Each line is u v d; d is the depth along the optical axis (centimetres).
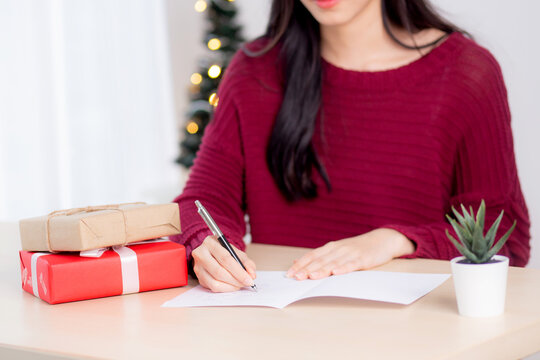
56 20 408
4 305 105
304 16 153
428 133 150
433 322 88
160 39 479
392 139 153
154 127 474
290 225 161
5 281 120
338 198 157
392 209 154
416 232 127
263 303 98
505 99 153
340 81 155
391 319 90
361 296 97
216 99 170
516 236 149
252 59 164
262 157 161
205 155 164
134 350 83
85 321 95
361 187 155
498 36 290
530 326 87
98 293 105
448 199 154
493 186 148
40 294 106
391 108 152
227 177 162
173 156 486
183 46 499
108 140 441
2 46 381
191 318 94
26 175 393
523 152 290
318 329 87
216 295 104
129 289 107
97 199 434
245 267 111
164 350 82
